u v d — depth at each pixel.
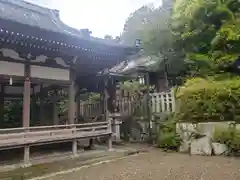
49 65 10.52
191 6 10.53
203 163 8.23
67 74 11.27
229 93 9.76
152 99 15.15
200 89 10.98
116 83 15.70
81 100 21.05
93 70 13.90
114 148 12.35
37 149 11.16
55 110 14.12
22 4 13.70
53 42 9.43
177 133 11.53
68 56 10.96
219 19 10.47
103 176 7.17
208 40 11.35
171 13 13.78
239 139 9.05
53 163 9.05
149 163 8.73
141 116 15.85
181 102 12.26
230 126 9.56
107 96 14.74
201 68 12.05
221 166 7.63
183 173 7.07
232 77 10.62
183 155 10.00
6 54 9.16
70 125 10.27
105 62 12.70
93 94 20.08
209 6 10.02
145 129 15.02
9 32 8.09
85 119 16.78
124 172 7.53
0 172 7.81
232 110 9.91
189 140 10.67
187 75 15.16
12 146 8.20
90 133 10.88
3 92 13.67
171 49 14.36
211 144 9.79
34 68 9.99
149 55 16.34
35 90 15.12
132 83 18.48
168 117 13.38
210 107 10.55
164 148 11.82
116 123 15.00
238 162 8.07
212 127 10.02
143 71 17.03
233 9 10.43
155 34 14.32
